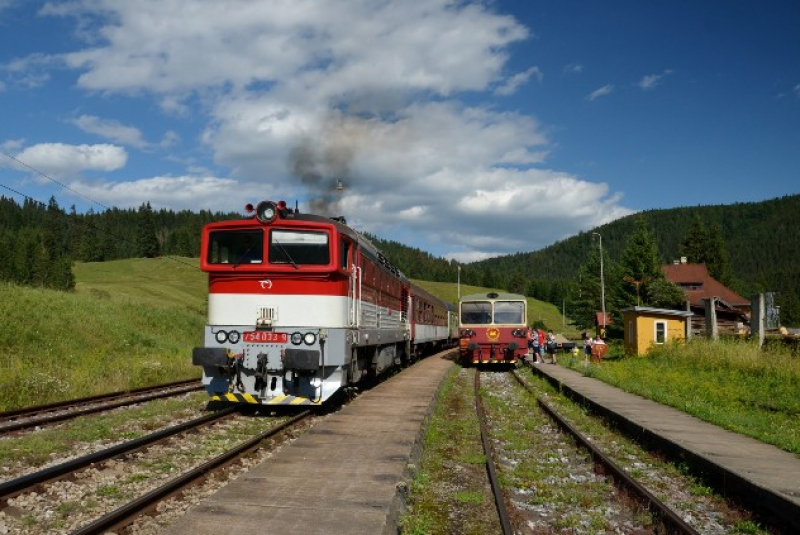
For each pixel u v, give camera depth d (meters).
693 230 94.44
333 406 13.77
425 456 9.58
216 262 12.66
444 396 16.72
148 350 26.36
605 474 8.85
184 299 76.75
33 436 10.04
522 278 164.75
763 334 23.09
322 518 5.79
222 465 8.16
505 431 12.26
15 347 20.14
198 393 16.19
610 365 26.11
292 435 10.61
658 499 7.18
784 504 6.56
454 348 52.50
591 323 76.50
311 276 12.38
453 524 6.63
